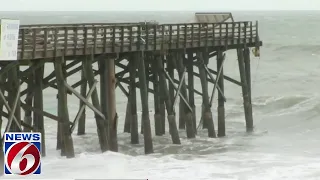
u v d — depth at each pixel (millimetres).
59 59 83750
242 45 119000
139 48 95312
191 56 112438
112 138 93438
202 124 121312
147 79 107562
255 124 136375
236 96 177750
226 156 96750
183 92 108688
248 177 79938
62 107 85000
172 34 105750
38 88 87562
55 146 103500
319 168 85625
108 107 92938
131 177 78062
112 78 92812
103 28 89688
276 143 111750
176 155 96875
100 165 84000
